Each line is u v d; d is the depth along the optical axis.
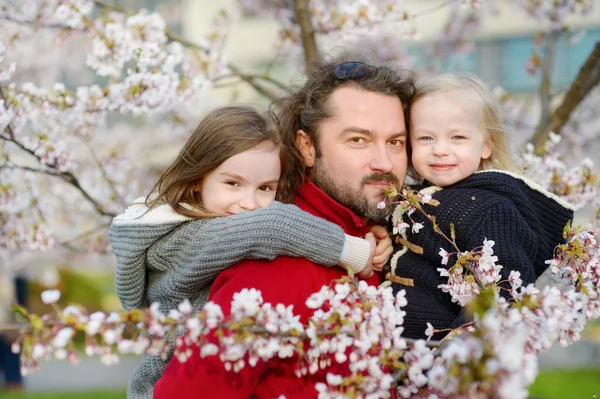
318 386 1.62
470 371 1.44
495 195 2.22
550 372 7.23
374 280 2.28
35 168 3.41
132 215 2.19
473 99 2.35
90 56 3.32
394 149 2.30
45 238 3.67
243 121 2.21
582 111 4.79
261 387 2.03
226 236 2.02
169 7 8.88
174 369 1.95
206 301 2.13
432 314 2.14
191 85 3.38
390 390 1.71
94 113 3.34
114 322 1.55
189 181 2.21
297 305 1.99
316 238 2.04
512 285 1.94
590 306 1.84
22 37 4.11
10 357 8.67
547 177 3.04
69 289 12.67
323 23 3.91
